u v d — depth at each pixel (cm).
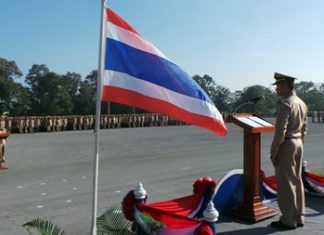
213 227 369
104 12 388
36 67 8488
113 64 393
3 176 994
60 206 680
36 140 2342
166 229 399
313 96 11312
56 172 1062
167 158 1394
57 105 8456
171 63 416
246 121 570
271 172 1073
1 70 7931
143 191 431
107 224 405
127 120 4375
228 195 573
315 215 621
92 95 8994
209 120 419
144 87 398
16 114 7925
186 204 507
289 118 527
